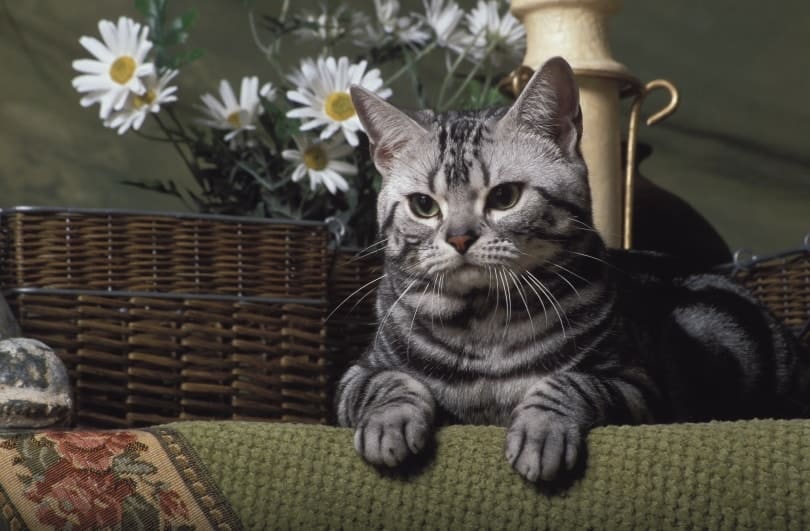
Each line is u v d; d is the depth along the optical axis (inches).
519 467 33.5
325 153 44.6
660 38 65.7
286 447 34.4
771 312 45.3
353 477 34.2
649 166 67.7
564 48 47.5
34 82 63.7
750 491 32.8
